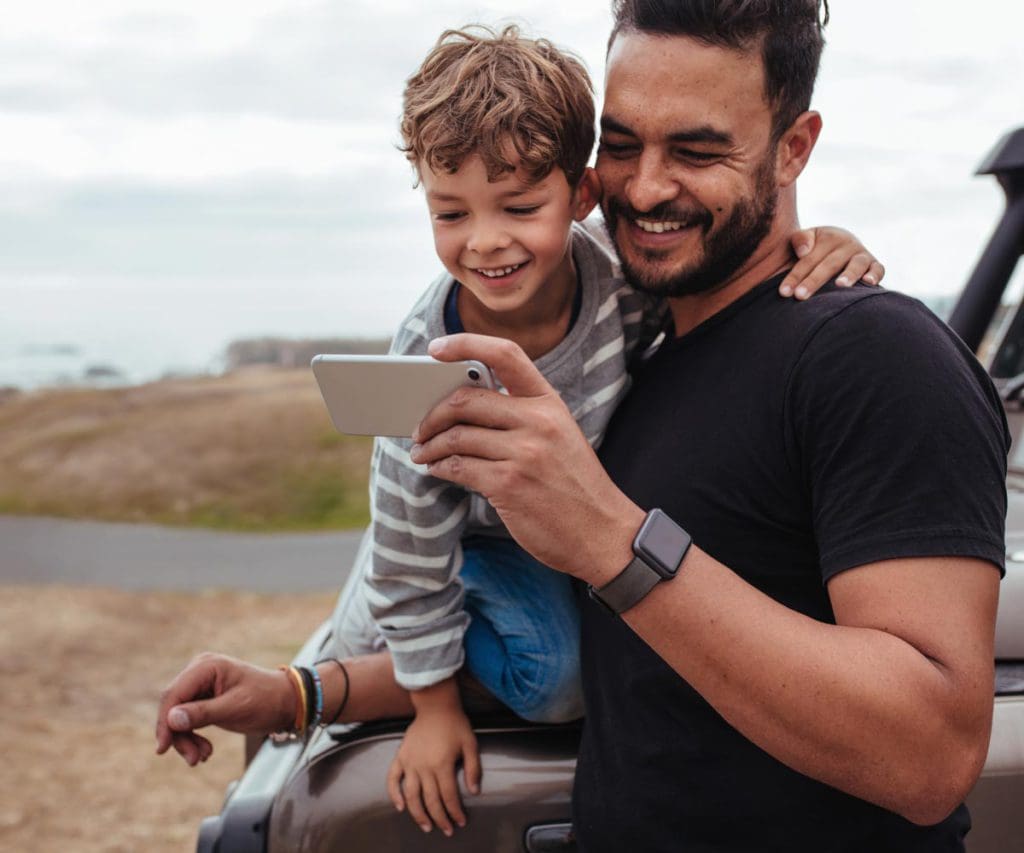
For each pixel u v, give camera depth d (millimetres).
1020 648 1560
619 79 1347
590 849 1391
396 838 1524
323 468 14703
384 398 1196
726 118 1312
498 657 1582
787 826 1264
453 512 1560
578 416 1574
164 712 1584
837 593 1198
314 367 1188
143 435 16438
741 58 1306
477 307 1589
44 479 14867
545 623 1594
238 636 6984
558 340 1597
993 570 1172
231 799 1614
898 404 1185
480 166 1427
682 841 1305
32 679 5852
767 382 1279
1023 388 2506
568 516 1165
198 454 15508
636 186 1349
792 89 1351
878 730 1134
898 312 1241
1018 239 2629
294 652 6500
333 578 9344
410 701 1660
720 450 1296
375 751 1571
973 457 1177
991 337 2818
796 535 1286
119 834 3900
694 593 1173
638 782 1332
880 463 1182
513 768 1529
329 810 1534
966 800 1459
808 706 1141
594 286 1601
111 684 5805
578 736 1568
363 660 1676
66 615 7520
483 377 1162
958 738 1154
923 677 1128
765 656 1151
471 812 1516
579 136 1479
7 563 10148
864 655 1138
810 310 1286
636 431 1430
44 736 4930
